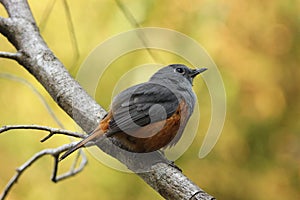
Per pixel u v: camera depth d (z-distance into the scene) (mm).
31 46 8812
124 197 12336
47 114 12531
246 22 12508
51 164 12648
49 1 13016
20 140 12523
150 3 12453
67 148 8141
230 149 12453
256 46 12477
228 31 12469
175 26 12359
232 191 12484
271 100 12391
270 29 12531
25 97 12633
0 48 13062
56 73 8531
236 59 12375
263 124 12422
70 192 12438
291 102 12438
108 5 12664
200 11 12469
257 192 12445
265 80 12375
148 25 12352
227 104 12266
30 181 12539
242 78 12352
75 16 12734
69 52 12531
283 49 12500
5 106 12625
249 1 12547
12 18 9125
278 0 12570
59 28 12703
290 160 12438
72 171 8836
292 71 12469
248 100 12383
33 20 9211
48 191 12500
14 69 12750
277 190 12469
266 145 12469
